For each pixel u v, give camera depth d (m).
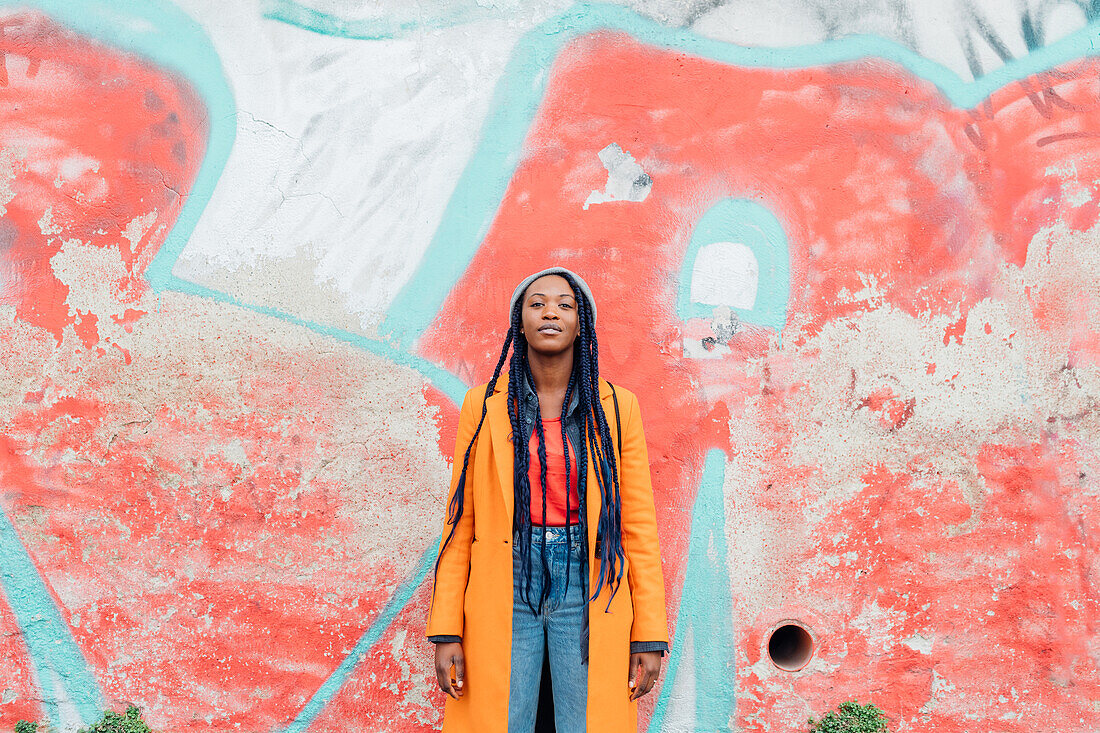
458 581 2.36
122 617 2.75
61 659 2.74
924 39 2.84
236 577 2.76
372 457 2.79
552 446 2.36
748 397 2.83
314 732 2.77
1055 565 2.88
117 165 2.75
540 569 2.30
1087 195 2.86
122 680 2.75
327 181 2.79
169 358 2.76
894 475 2.85
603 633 2.25
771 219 2.84
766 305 2.84
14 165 2.74
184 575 2.76
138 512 2.76
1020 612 2.87
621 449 2.39
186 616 2.76
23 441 2.74
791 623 2.83
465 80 2.80
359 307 2.79
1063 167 2.86
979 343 2.86
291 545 2.77
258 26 2.78
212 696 2.75
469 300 2.80
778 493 2.83
